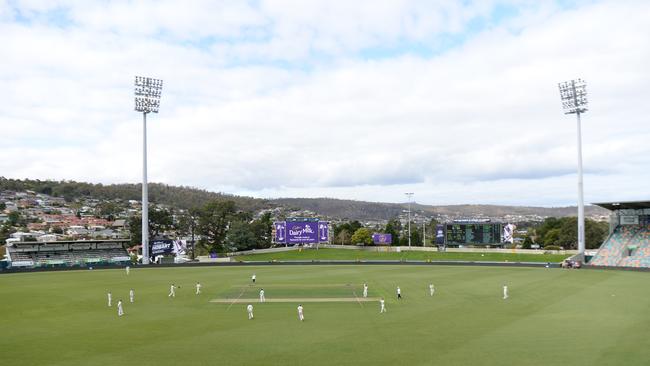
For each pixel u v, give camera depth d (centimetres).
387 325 4153
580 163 10719
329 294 6138
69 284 7488
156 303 5528
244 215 17200
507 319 4366
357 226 18488
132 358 3155
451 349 3288
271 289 6681
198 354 3231
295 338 3678
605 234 15388
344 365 2948
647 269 8825
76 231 19025
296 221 14162
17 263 10494
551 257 11444
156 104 12050
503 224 12388
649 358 3014
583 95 10688
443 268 9888
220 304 5425
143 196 11719
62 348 3431
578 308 4894
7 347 3475
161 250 12244
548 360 2994
